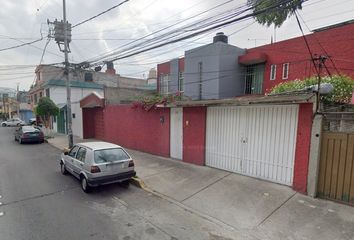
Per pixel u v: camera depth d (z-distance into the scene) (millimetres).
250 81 15633
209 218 5457
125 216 5582
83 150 7746
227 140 8359
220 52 14758
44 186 7801
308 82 7504
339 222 4828
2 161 11750
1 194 7055
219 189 6953
